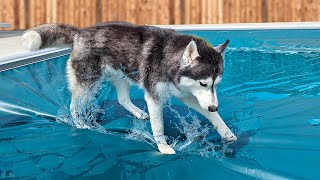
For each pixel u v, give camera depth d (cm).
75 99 305
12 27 834
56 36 311
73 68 300
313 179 194
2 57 433
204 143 262
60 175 207
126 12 847
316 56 531
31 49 314
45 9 836
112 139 271
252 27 775
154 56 261
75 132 284
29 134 277
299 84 391
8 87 374
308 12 812
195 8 836
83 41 295
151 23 847
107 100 362
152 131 271
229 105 335
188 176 206
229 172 209
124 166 221
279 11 818
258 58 532
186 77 245
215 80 245
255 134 267
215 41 688
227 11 829
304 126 274
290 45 623
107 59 285
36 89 375
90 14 843
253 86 392
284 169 208
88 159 231
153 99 262
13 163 223
